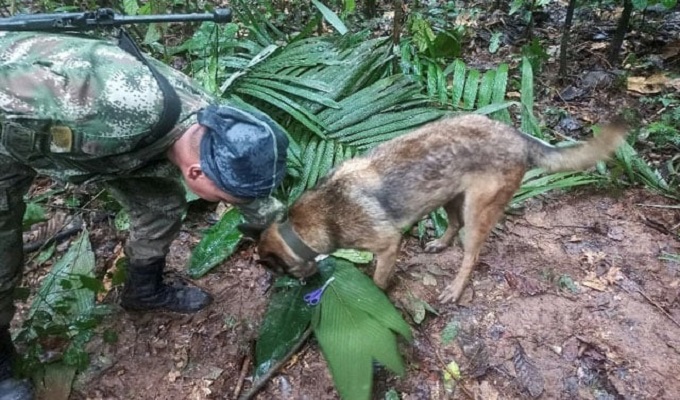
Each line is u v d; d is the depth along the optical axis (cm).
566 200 412
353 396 268
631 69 525
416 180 309
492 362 313
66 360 305
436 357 318
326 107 444
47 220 376
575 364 311
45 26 227
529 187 401
